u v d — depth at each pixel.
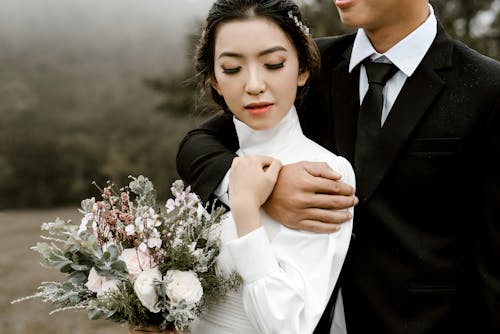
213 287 1.87
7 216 12.95
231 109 1.98
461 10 9.78
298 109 2.26
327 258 1.85
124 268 1.80
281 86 1.92
